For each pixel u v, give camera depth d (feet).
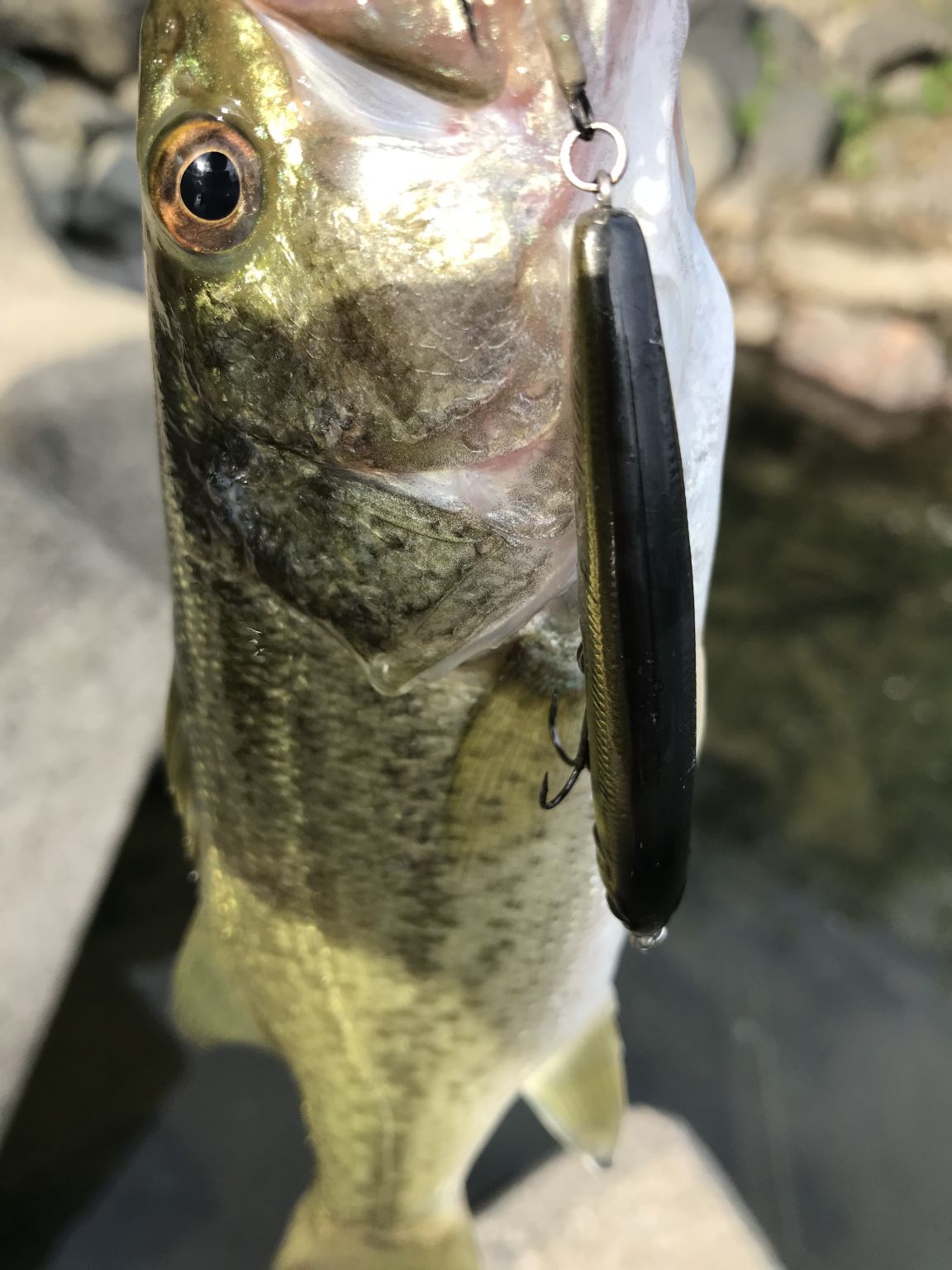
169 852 2.05
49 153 3.94
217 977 0.82
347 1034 0.75
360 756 0.63
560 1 0.45
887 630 3.14
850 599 3.26
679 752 0.44
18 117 4.28
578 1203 1.27
